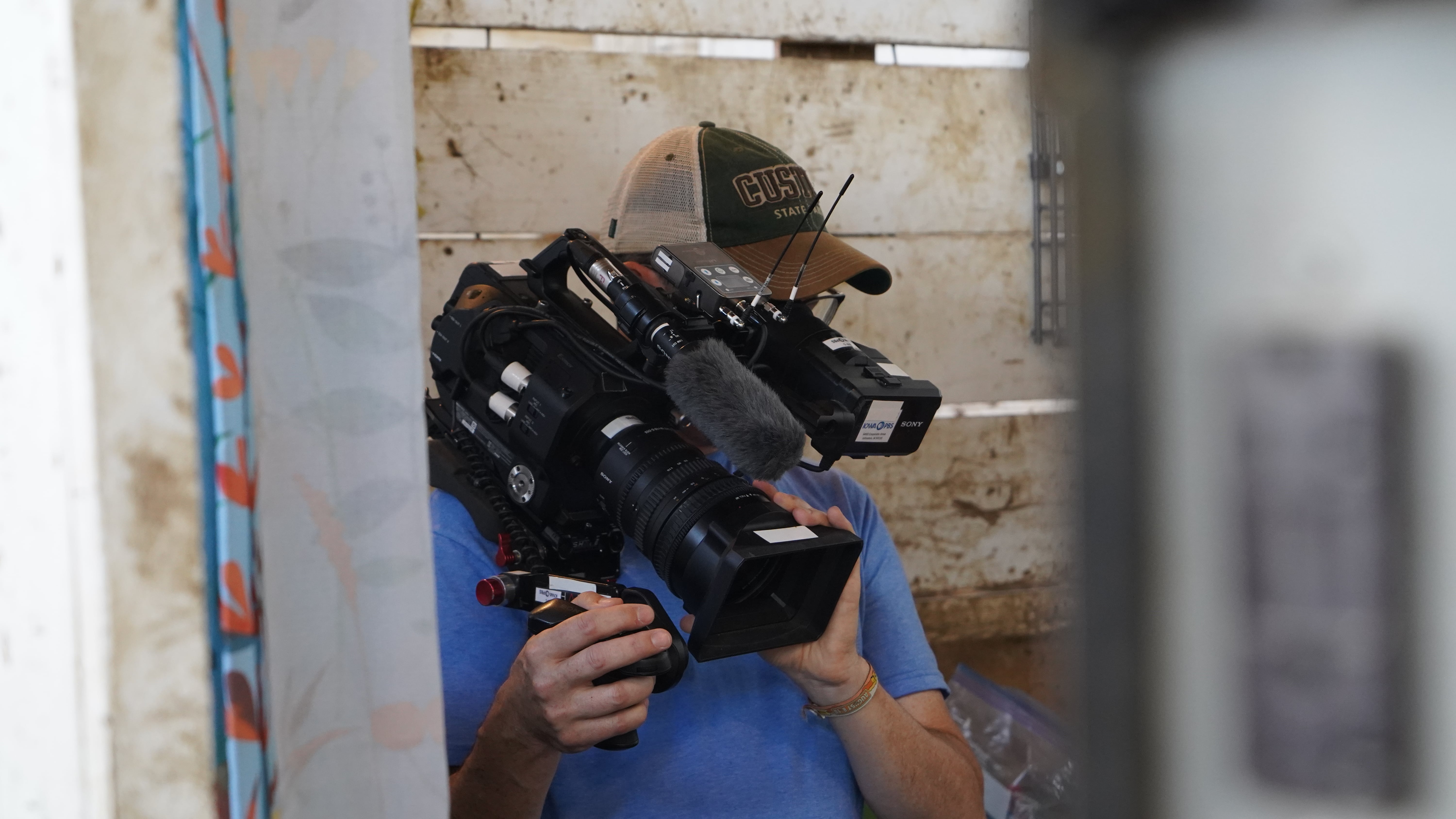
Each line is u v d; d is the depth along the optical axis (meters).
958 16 2.19
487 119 1.98
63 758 0.38
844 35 2.14
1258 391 0.10
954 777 1.08
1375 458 0.10
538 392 0.91
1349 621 0.10
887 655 1.17
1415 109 0.10
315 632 0.47
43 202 0.36
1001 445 2.39
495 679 1.00
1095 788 0.11
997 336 2.34
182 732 0.38
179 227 0.36
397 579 0.48
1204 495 0.11
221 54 0.37
